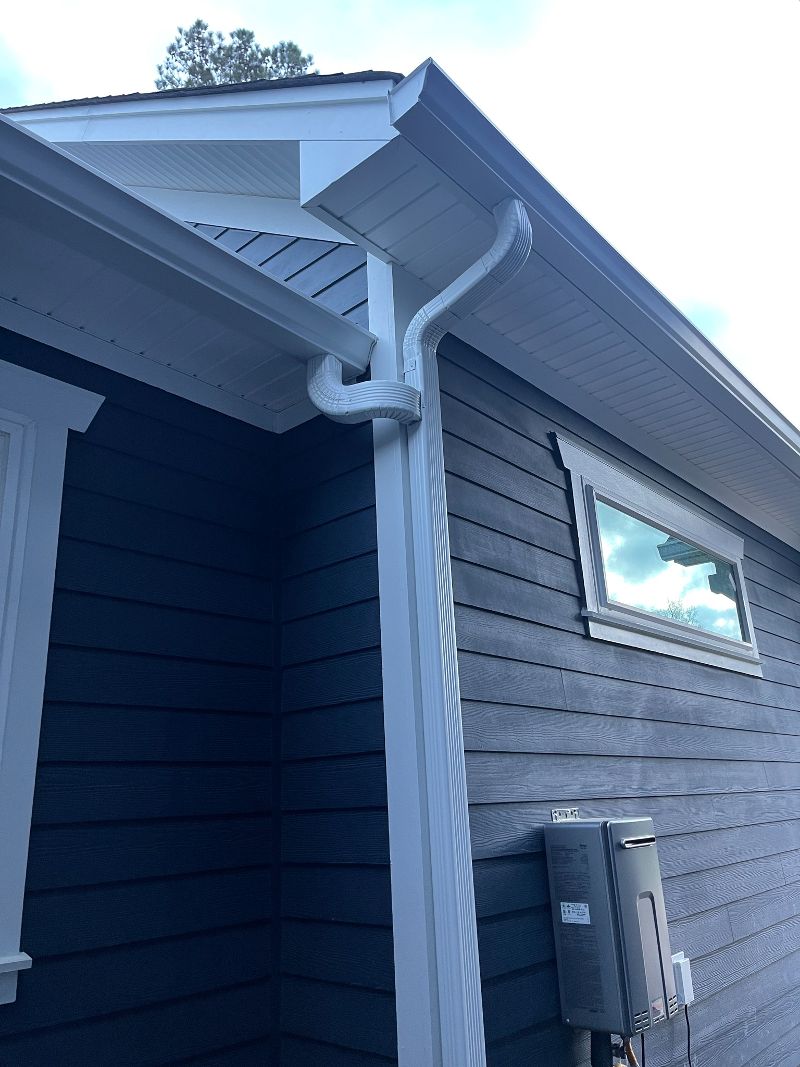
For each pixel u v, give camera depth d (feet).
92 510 7.18
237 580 8.22
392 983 6.53
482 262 7.47
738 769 12.48
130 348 7.79
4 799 5.98
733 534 14.90
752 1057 10.41
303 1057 6.98
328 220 7.82
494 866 7.06
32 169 5.77
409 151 6.96
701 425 12.17
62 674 6.60
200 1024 6.73
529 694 8.27
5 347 6.94
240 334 7.64
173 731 7.25
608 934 7.07
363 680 7.47
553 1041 7.09
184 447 8.12
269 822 7.75
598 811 8.77
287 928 7.45
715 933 10.46
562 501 10.00
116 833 6.62
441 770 6.74
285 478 8.88
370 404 7.52
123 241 6.35
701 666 12.49
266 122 8.82
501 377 9.55
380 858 6.89
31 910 5.99
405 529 7.50
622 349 10.03
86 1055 6.03
